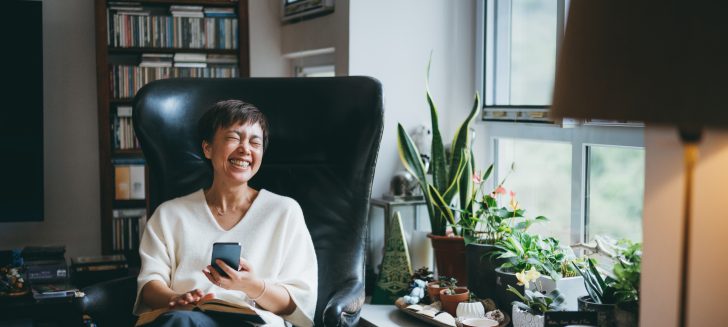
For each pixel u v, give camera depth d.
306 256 2.03
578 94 0.99
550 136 2.57
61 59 3.79
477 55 2.95
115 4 3.59
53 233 3.83
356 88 2.20
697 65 0.87
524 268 2.17
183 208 2.04
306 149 2.21
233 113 2.00
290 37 3.80
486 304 2.30
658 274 1.41
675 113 0.88
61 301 2.64
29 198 3.30
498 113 2.83
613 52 0.95
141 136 2.17
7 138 3.26
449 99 3.00
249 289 1.84
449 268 2.56
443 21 2.98
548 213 2.63
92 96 3.85
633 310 1.80
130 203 3.69
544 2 2.62
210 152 2.05
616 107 0.93
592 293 1.96
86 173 3.86
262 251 1.99
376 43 2.92
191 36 3.69
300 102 2.23
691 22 0.88
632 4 0.93
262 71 3.96
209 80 2.26
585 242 2.45
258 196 2.05
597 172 2.39
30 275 2.84
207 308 1.79
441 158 2.62
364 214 2.16
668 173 1.38
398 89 2.95
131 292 2.00
